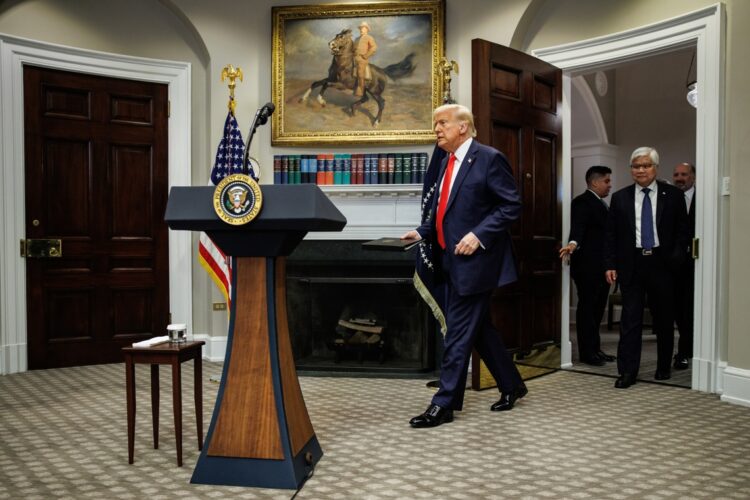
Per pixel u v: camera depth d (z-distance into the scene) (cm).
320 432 326
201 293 570
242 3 555
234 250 251
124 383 456
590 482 252
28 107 511
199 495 238
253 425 249
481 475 260
